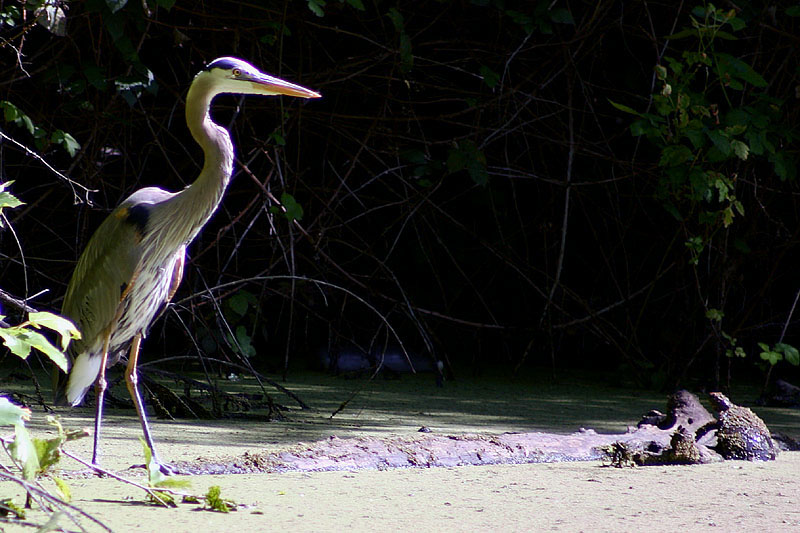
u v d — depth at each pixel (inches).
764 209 497.4
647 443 290.2
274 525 185.0
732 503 217.8
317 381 470.3
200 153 490.0
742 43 521.3
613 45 534.0
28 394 377.1
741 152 435.5
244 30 429.4
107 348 261.6
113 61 436.5
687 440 277.0
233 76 264.2
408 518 195.0
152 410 360.2
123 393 408.8
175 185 492.1
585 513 204.1
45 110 430.9
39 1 349.7
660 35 526.3
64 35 356.8
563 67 485.7
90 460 248.8
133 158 486.0
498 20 497.0
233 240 517.3
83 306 267.3
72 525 179.2
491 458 273.6
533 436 293.1
